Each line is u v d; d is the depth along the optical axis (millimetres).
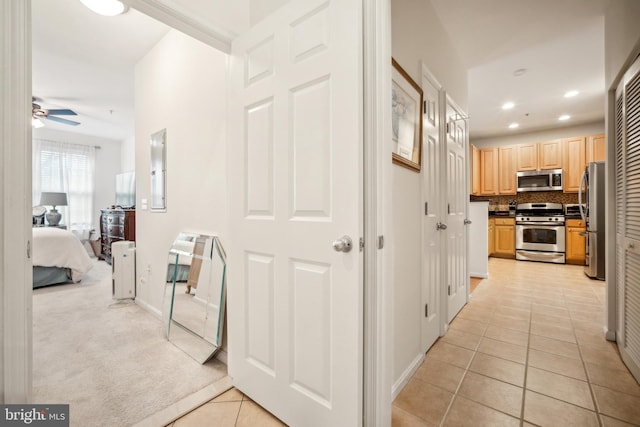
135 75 3055
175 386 1616
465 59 2951
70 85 3654
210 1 1481
